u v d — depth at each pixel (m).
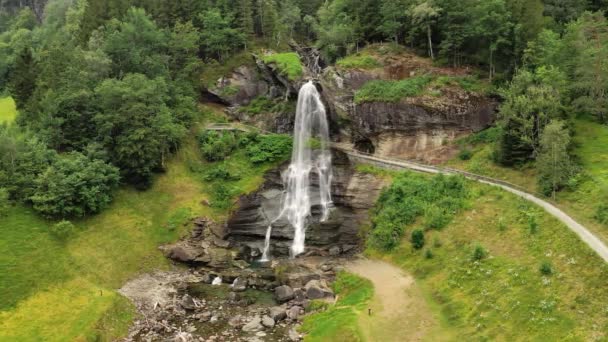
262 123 79.50
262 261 61.31
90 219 58.69
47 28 125.25
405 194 62.25
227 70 84.62
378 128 72.25
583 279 37.69
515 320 37.88
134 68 77.06
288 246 63.78
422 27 77.88
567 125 57.97
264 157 72.00
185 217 64.50
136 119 65.25
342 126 74.44
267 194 68.75
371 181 67.12
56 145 64.19
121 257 56.47
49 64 73.62
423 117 70.25
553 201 51.44
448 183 60.69
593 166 53.03
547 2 82.94
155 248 59.88
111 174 61.75
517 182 58.19
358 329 40.94
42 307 45.38
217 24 85.44
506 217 51.41
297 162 72.56
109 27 80.94
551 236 44.59
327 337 40.78
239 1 88.50
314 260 59.44
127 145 64.31
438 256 51.50
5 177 55.56
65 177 57.75
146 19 80.06
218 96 82.62
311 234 63.78
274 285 53.22
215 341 41.84
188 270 57.94
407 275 51.47
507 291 41.12
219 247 62.25
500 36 72.38
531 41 67.81
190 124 76.69
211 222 64.75
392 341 39.72
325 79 76.94
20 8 157.38
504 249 47.03
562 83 60.62
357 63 77.56
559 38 71.12
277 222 66.19
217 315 46.78
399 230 57.78
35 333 42.25
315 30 94.81
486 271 44.91
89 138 66.56
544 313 36.84
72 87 66.88
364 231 62.56
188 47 82.38
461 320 40.88
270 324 44.53
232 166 72.06
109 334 43.19
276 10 100.31
